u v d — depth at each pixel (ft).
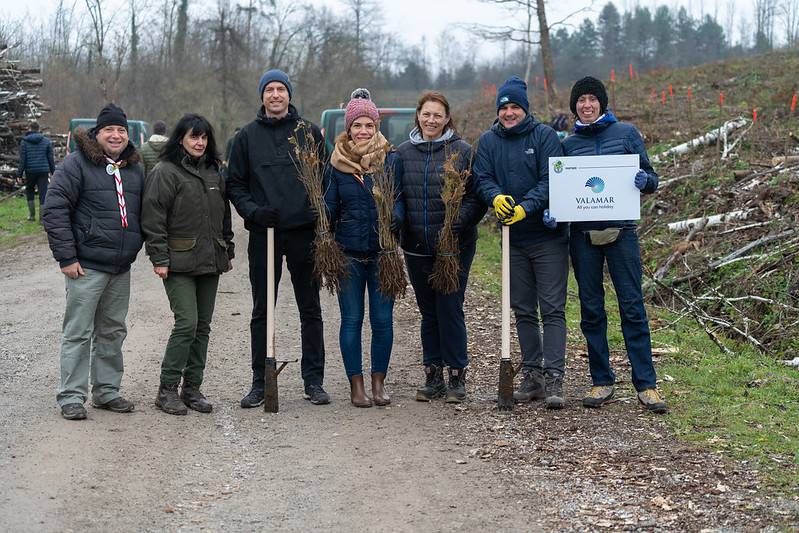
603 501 14.96
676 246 35.73
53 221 18.66
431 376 21.33
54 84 140.97
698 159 45.19
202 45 161.79
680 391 21.38
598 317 20.34
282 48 166.61
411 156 20.54
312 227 20.48
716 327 29.25
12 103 76.28
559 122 48.01
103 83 130.41
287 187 20.16
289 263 20.77
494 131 20.44
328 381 23.26
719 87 73.15
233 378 23.53
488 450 17.56
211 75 152.87
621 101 72.64
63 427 18.47
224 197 20.35
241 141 20.36
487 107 99.35
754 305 29.68
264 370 20.86
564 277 20.59
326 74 165.99
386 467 16.76
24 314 31.30
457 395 20.92
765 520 13.93
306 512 14.69
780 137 45.75
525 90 20.24
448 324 20.70
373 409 20.56
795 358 25.40
